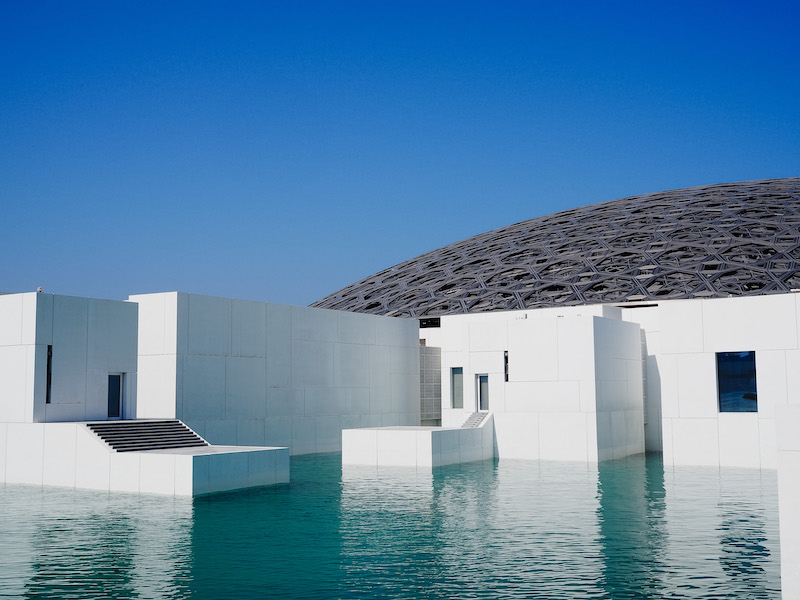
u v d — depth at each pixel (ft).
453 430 100.63
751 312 94.79
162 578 40.40
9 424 82.99
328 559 44.42
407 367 140.26
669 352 99.96
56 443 78.95
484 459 106.63
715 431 96.37
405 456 96.84
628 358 115.55
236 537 50.60
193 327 101.50
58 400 83.82
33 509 62.23
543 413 106.63
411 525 54.65
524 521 55.93
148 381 100.63
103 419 88.43
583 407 103.76
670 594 36.78
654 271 146.10
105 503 65.36
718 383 96.99
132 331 92.02
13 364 83.35
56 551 46.52
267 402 111.75
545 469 92.63
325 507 62.69
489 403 111.45
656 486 75.51
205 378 102.73
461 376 123.03
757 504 63.31
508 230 200.44
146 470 72.28
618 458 107.86
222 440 104.32
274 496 69.31
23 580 40.01
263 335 111.96
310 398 119.14
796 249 144.77
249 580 39.93
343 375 125.80
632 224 171.73
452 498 67.72
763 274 138.21
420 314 157.69
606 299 140.67
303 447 117.19
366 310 170.81
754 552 45.27
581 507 62.23
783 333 92.63
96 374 87.81
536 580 39.52
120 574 41.16
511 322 110.32
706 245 151.74
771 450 92.73
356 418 127.75
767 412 93.25
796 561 32.86
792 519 33.09
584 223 181.57
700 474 86.33
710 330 97.35
